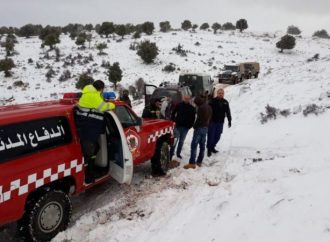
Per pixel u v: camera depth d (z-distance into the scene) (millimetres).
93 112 5992
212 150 9977
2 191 4570
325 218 4500
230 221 5125
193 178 7816
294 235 4289
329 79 16438
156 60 46062
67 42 58375
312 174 6301
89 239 5414
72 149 5715
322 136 9508
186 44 58625
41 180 5145
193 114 9281
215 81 33688
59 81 36156
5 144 4688
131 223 5770
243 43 65562
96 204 6762
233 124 13039
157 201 6598
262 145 10227
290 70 23297
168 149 8594
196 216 5625
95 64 42750
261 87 18594
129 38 62438
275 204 5258
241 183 6746
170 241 4977
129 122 7262
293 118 11586
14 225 5848
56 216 5469
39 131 5219
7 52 47812
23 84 34781
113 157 6445
